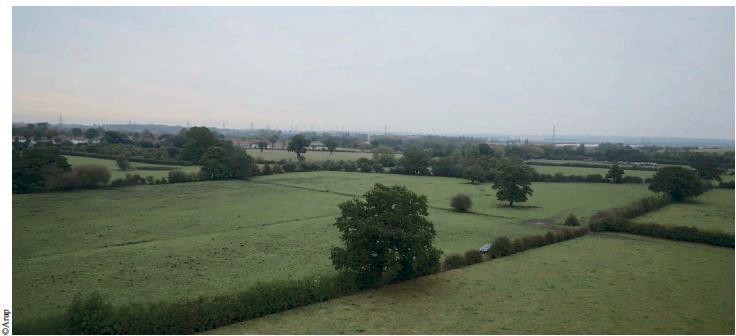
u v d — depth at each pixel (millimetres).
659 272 42281
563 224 65625
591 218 64188
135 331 26812
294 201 82625
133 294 34812
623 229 59406
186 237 53625
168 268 41500
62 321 26188
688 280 40031
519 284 38406
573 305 33938
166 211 70062
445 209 78500
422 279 39125
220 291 35562
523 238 50594
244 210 72688
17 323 26531
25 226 57500
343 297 34562
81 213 66375
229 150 126312
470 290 36656
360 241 35375
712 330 29719
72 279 38062
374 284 36656
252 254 46688
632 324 30641
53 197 79000
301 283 33250
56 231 55094
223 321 29281
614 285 38500
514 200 81125
